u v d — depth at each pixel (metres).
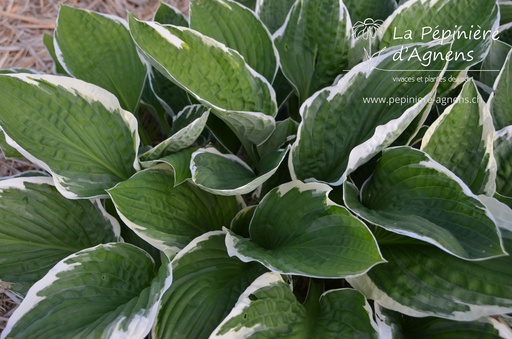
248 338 0.78
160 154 0.90
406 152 0.84
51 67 1.18
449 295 0.81
